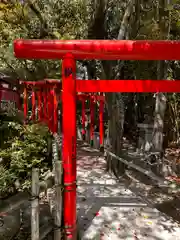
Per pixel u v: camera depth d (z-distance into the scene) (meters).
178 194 5.04
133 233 3.42
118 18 7.40
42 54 2.94
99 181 5.93
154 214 4.08
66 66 2.95
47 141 4.82
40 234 2.69
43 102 10.09
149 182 5.86
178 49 2.82
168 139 10.22
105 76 6.12
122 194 5.04
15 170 3.66
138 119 12.27
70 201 3.02
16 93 8.09
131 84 3.10
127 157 8.07
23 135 4.85
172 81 3.11
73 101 3.01
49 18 8.87
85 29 8.73
